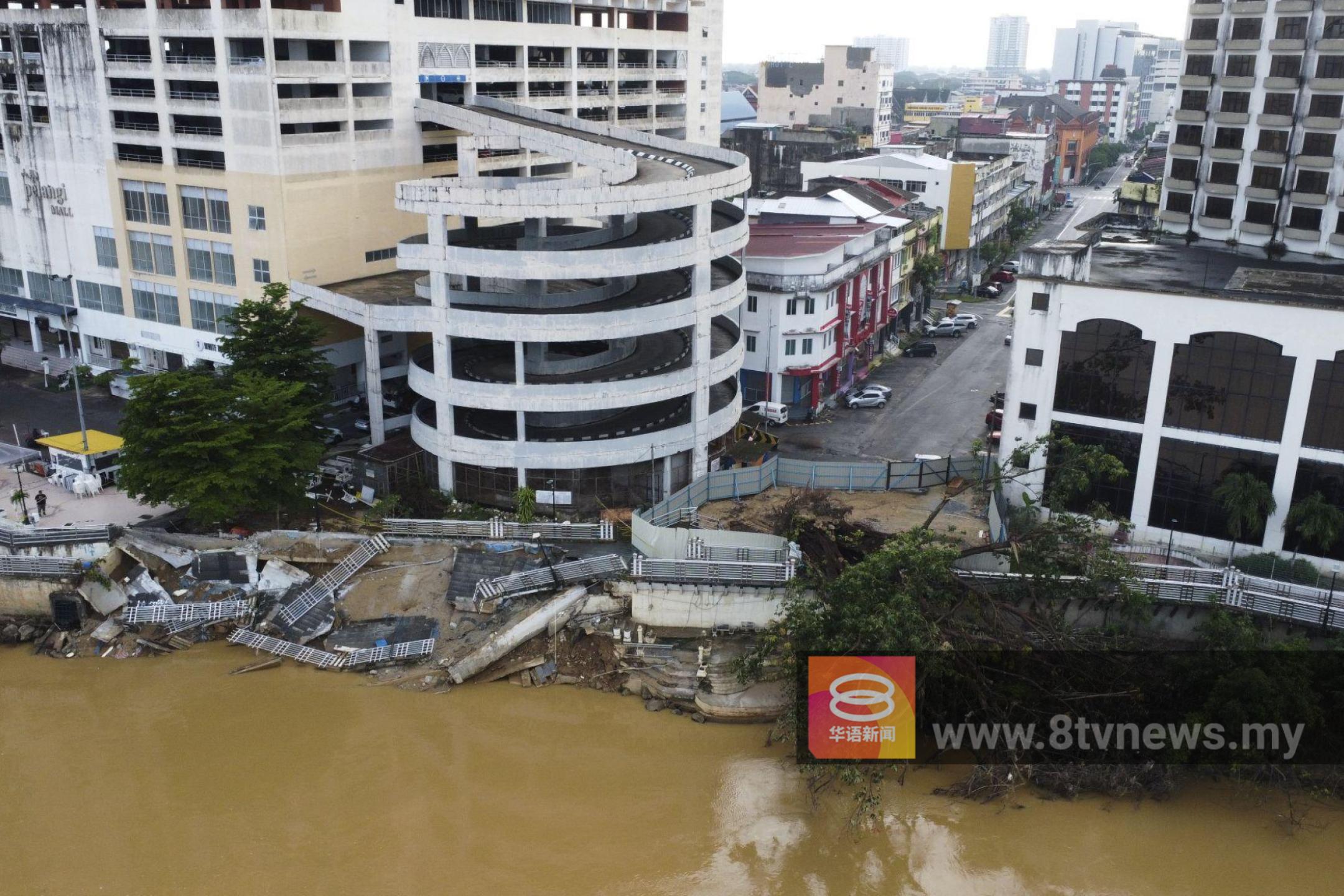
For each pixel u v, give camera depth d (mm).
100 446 69750
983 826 46062
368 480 67812
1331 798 47281
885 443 82188
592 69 103375
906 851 44469
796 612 49000
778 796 47562
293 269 77250
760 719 52094
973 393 94938
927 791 48344
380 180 81750
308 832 44781
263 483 60156
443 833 44938
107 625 58094
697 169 73625
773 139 162375
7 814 45531
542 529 61219
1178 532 63938
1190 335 60625
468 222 79000
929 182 136625
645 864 43438
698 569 55219
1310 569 58750
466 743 50500
